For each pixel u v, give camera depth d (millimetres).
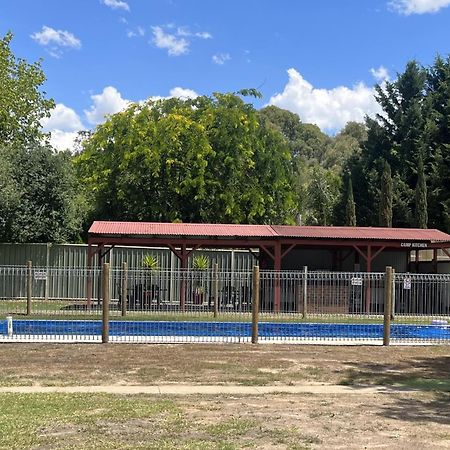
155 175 38094
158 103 41969
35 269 23672
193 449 7059
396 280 22641
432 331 19547
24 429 7832
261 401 10195
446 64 50969
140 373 12680
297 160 50562
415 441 7633
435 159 46094
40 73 39531
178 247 28109
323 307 25000
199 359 14500
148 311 23281
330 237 26672
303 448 7211
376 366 14211
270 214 41438
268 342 17531
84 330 18406
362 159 50906
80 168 41000
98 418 8531
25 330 18172
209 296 23578
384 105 50781
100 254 27547
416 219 44469
